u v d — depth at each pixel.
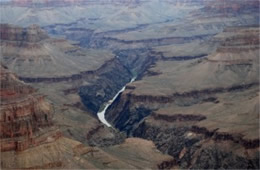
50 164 185.75
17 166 182.38
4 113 190.12
